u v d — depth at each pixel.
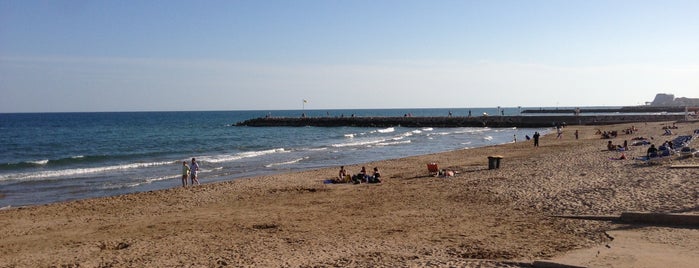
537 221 12.43
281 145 53.59
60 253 11.38
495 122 88.44
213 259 10.26
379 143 54.31
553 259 8.63
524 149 38.56
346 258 9.78
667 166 20.02
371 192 18.95
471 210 14.33
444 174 22.78
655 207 12.78
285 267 9.35
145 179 27.06
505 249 9.91
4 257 11.19
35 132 81.94
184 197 19.11
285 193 19.53
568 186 17.11
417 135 68.81
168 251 11.10
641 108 141.38
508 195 16.23
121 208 17.23
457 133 72.50
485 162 29.52
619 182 17.02
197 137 68.31
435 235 11.50
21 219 15.60
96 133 78.88
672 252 8.80
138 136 70.88
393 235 11.72
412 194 17.80
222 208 16.70
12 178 27.33
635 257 8.55
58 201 20.88
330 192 19.47
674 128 54.59
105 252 11.33
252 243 11.55
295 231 12.68
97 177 28.06
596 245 9.73
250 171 30.67
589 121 82.62
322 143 56.03
